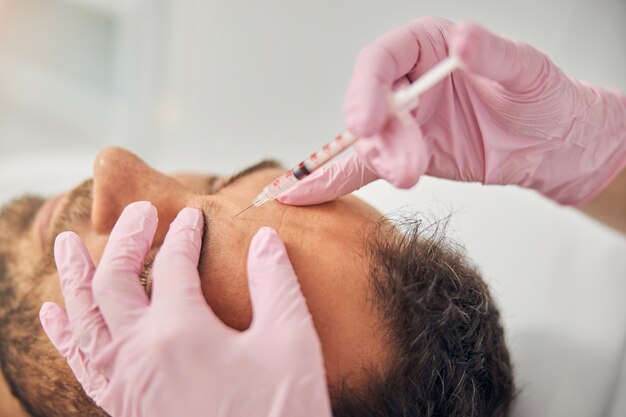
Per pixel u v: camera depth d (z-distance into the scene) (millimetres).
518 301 1223
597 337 1155
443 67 664
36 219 1133
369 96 665
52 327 807
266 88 1823
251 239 781
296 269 761
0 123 2160
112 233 786
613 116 948
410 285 764
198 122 1952
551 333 1174
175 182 918
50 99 2160
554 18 1417
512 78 763
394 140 684
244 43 1845
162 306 709
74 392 902
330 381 749
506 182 971
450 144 897
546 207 1322
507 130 888
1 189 1646
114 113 2111
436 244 828
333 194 845
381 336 749
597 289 1210
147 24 1979
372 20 1652
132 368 690
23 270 1052
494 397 859
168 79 1999
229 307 762
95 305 759
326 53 1728
